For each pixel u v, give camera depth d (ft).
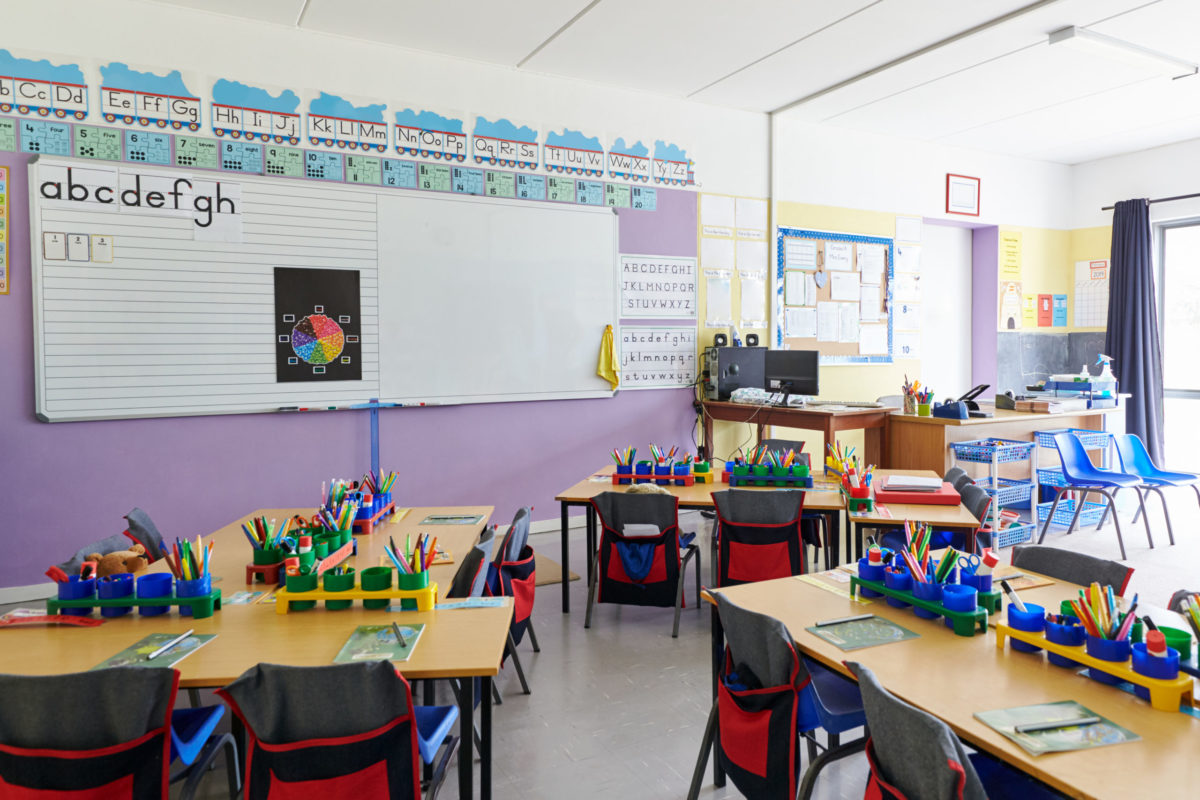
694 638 11.53
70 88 12.89
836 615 6.44
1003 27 14.83
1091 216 25.98
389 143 15.60
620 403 18.72
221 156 14.06
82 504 13.30
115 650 5.83
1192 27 14.99
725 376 19.17
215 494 14.37
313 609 6.80
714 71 17.24
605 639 11.51
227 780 7.68
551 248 17.54
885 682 5.09
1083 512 18.26
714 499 10.80
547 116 17.38
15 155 12.61
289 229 14.70
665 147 18.99
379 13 13.99
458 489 16.79
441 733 6.04
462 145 16.37
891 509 10.44
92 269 13.15
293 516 10.53
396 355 15.85
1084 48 15.66
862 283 22.36
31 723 4.79
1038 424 18.17
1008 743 4.27
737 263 20.17
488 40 15.35
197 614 6.53
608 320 18.38
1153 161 24.18
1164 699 4.66
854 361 22.35
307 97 14.76
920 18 14.57
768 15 14.34
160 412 13.76
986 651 5.64
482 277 16.74
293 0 13.41
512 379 17.21
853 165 22.00
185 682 5.23
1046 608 6.44
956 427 16.34
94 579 6.70
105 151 13.17
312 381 15.05
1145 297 23.76
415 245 15.97
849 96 18.84
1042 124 21.49
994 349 25.22
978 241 25.55
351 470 15.58
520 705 9.32
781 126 20.66
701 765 7.07
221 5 13.58
